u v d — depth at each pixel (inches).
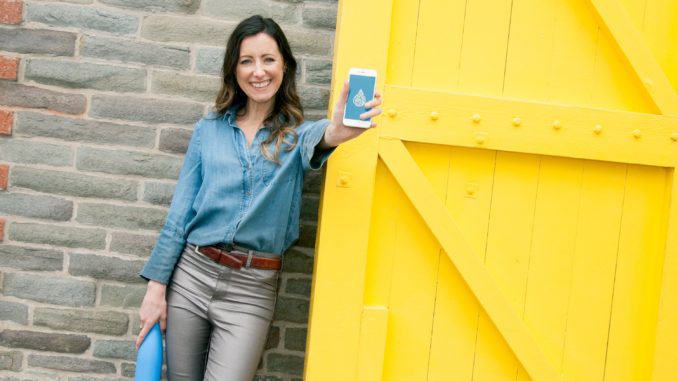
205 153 77.0
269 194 73.5
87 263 88.2
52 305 88.5
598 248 79.4
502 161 78.4
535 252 79.1
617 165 79.0
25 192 87.4
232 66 76.0
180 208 77.7
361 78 66.7
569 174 78.8
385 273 78.0
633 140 77.7
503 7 77.9
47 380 89.4
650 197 79.4
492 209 78.6
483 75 78.0
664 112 77.8
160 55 86.7
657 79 77.7
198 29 86.7
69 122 86.8
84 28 86.0
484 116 76.7
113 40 86.2
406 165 76.3
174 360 78.1
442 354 78.9
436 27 77.5
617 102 78.9
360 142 75.9
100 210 87.7
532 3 78.0
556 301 79.4
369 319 76.7
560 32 78.3
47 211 87.5
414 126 76.2
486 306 77.5
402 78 77.4
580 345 79.8
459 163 78.1
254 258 75.3
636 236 79.4
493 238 78.7
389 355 78.6
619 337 79.9
